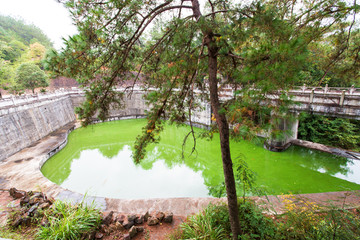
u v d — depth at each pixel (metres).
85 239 4.59
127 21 3.58
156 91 3.75
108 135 22.86
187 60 3.33
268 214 5.33
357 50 4.81
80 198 7.55
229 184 3.67
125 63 4.02
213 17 3.45
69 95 27.58
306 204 5.77
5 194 7.15
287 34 2.54
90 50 3.40
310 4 4.47
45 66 3.21
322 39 4.76
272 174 12.12
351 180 11.45
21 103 16.58
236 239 3.92
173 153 17.27
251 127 2.05
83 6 3.01
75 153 17.69
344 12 3.74
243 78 2.25
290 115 1.96
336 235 3.45
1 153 13.41
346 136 16.42
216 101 3.39
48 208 5.46
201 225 4.72
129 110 30.11
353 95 11.78
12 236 4.60
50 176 13.09
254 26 2.77
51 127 20.92
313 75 14.70
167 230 5.26
